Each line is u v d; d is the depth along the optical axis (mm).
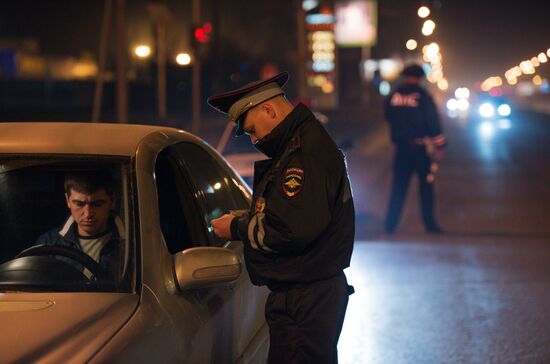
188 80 43438
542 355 5973
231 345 3689
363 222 12242
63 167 3465
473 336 6434
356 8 66250
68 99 41969
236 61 51469
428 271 8797
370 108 60281
